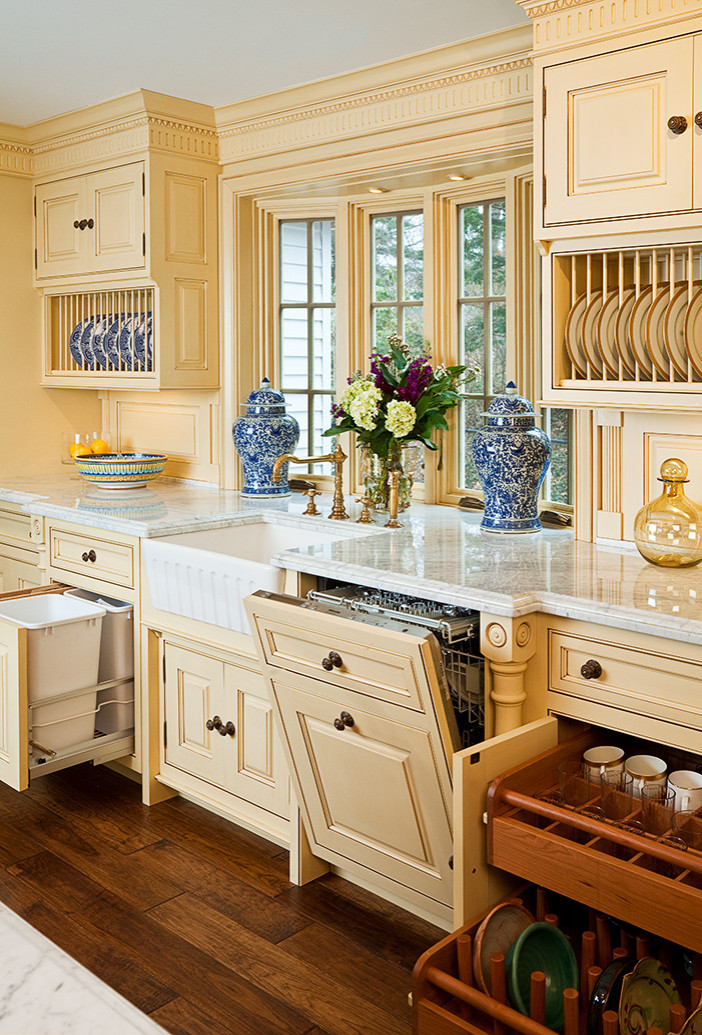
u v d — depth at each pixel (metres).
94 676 3.04
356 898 2.62
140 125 3.55
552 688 2.19
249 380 3.91
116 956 2.32
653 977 1.79
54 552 3.54
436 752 2.14
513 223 3.12
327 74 3.20
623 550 2.67
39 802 3.20
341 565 2.46
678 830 1.75
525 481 2.88
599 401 2.42
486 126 2.89
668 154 2.19
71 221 3.98
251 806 2.85
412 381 3.20
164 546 2.93
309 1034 2.05
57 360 4.38
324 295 3.82
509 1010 1.67
